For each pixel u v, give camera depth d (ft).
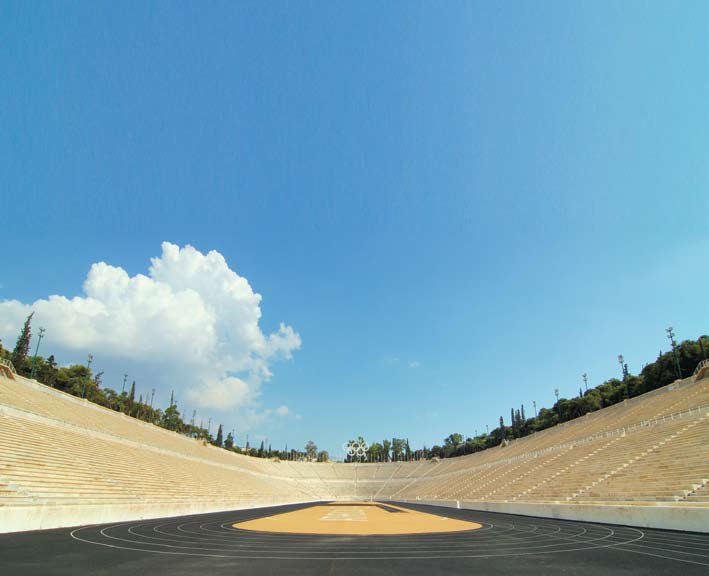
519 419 416.67
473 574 48.55
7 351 275.80
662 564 53.88
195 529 96.78
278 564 54.24
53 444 128.88
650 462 122.42
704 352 243.81
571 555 61.41
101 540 72.43
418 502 315.17
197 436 482.69
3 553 57.98
